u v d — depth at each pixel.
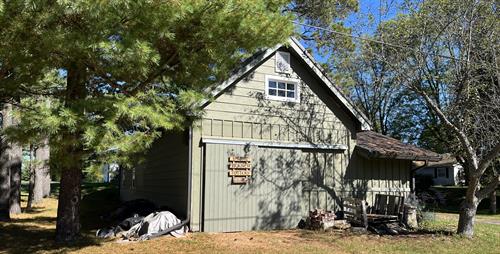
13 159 15.05
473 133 12.34
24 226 11.50
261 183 11.44
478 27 11.32
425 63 11.51
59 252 8.36
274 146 11.73
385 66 14.27
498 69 11.11
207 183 10.59
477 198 11.09
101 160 7.51
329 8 20.89
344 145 12.99
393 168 13.81
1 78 7.39
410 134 34.62
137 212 11.81
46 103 6.71
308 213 12.13
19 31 6.39
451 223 13.39
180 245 9.00
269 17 8.29
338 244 9.65
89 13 6.25
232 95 11.27
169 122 7.81
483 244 10.18
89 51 6.70
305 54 12.32
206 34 7.92
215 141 10.80
